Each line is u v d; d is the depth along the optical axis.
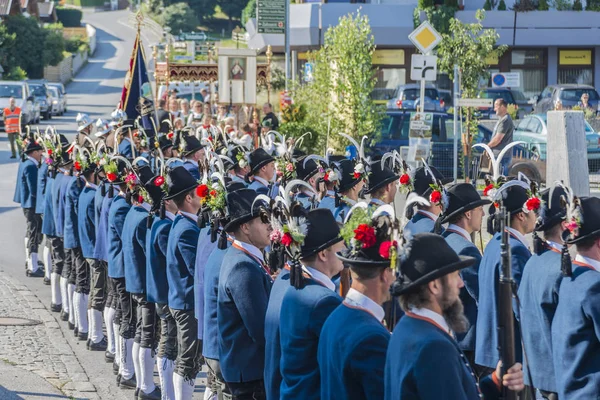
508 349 6.08
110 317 13.25
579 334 7.45
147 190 11.16
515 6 45.69
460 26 29.83
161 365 10.99
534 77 48.22
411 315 5.66
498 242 8.65
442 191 9.36
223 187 8.54
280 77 46.12
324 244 7.02
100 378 12.70
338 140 28.16
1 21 87.56
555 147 19.97
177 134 17.03
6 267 20.44
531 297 8.05
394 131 28.67
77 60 108.44
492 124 33.56
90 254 13.90
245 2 133.38
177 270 10.23
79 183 14.45
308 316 6.82
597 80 48.19
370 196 11.58
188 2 133.00
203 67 36.19
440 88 44.34
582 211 7.56
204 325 8.85
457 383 5.43
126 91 21.23
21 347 14.02
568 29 46.06
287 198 7.15
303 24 45.56
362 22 28.50
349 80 28.03
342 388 6.06
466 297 9.20
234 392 8.39
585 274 7.51
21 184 19.30
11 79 86.12
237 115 33.62
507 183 8.71
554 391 7.88
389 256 5.81
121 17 160.00
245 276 8.14
